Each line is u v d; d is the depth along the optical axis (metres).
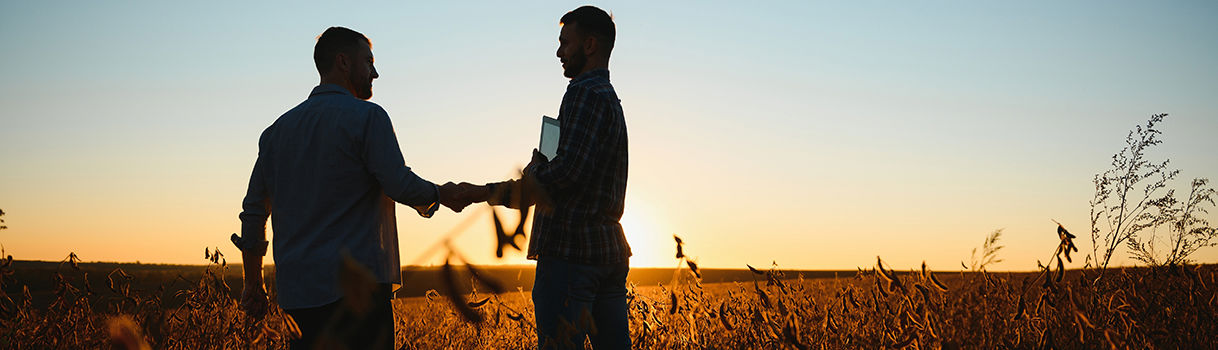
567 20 3.55
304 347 3.12
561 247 3.35
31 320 3.30
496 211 0.77
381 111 3.28
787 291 3.10
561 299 3.33
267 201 3.44
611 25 3.55
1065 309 2.94
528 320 3.65
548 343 3.20
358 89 3.45
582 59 3.51
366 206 3.22
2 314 3.17
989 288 3.39
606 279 3.54
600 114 3.36
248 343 3.42
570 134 3.30
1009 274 3.54
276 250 3.19
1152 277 3.73
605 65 3.54
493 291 0.75
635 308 3.94
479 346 4.41
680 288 3.52
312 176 3.16
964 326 3.13
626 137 3.57
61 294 3.32
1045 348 2.54
